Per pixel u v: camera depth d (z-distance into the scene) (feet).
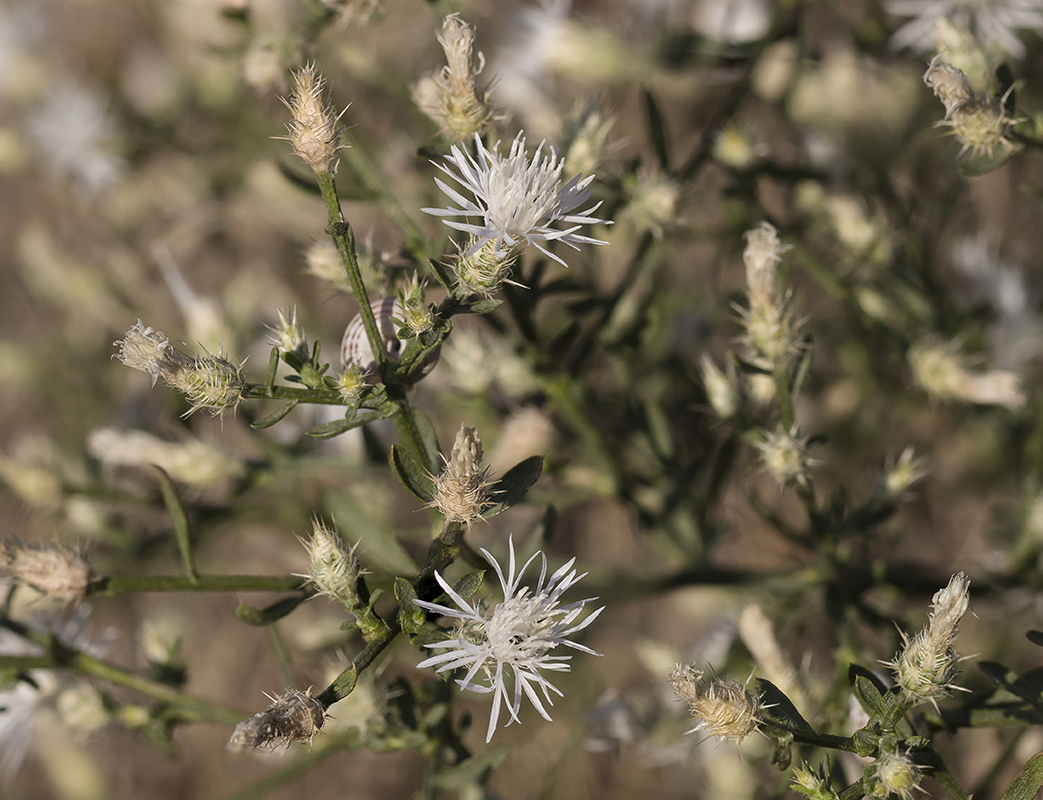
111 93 1.72
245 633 1.83
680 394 1.38
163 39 1.77
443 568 0.97
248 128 1.64
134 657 1.81
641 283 1.36
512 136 1.27
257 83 1.17
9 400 1.84
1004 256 1.48
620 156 1.71
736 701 0.95
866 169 1.39
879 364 1.48
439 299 1.22
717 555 1.57
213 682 1.82
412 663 1.23
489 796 1.11
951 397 1.25
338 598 0.97
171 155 1.75
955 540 1.59
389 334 1.00
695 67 1.45
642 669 1.60
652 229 1.18
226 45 1.63
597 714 1.22
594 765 1.56
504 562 1.10
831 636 1.30
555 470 1.20
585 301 1.18
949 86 1.04
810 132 1.48
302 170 1.24
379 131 1.44
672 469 1.24
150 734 1.13
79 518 1.26
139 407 1.47
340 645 1.20
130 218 1.79
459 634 0.94
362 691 1.07
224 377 0.96
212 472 1.20
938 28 1.12
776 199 1.58
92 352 1.84
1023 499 1.27
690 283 1.55
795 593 1.19
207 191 1.69
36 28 1.85
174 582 1.04
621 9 1.54
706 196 1.63
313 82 0.96
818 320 1.49
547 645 0.93
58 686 1.14
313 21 1.16
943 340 1.26
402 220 1.12
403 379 0.98
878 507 1.14
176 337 1.77
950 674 0.95
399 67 1.47
